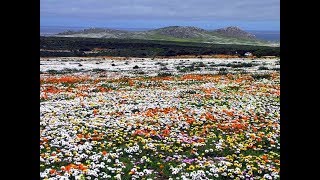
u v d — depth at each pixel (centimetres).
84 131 1507
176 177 1050
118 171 1084
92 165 1114
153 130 1541
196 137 1446
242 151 1334
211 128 1633
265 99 2334
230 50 9231
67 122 1670
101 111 1944
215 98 2391
